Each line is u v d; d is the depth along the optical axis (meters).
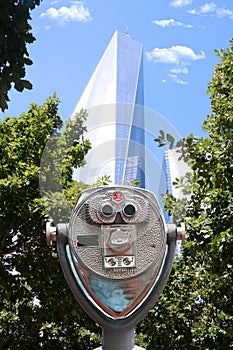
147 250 3.02
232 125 9.88
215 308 11.77
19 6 4.33
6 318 12.24
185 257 12.16
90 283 3.02
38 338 12.28
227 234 9.40
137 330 13.13
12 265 11.31
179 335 12.34
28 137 12.01
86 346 12.55
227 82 10.42
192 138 9.62
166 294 12.36
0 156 11.38
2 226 11.01
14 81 4.37
